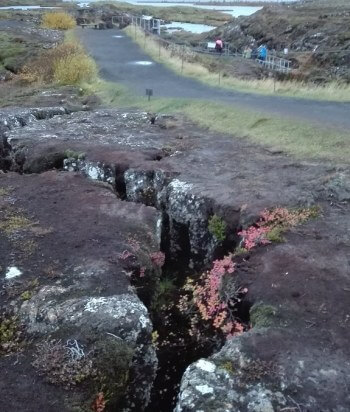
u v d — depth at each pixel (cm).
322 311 661
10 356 612
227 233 934
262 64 2988
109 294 695
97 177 1183
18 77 2389
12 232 864
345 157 1167
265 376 558
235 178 1087
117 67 2541
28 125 1556
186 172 1130
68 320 647
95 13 5359
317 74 2797
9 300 696
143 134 1444
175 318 826
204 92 1989
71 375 577
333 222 891
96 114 1684
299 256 784
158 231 938
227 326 711
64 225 891
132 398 637
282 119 1460
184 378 569
